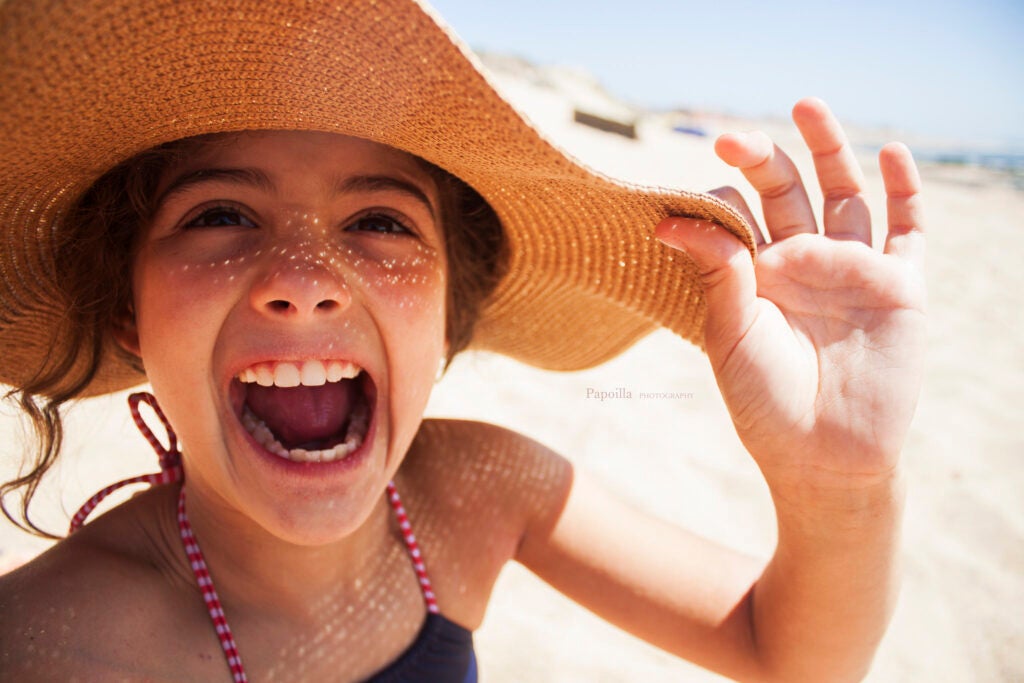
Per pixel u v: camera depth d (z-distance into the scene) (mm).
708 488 4039
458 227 1745
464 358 2887
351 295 1348
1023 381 5867
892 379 1372
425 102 1142
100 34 968
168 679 1360
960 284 8570
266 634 1491
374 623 1630
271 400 1709
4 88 967
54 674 1231
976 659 3051
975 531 3861
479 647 2842
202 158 1294
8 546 2691
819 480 1408
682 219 1362
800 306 1439
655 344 6098
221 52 1078
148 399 1585
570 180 1293
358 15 994
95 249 1438
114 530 1447
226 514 1441
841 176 1509
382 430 1465
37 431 1695
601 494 2043
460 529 1858
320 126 1286
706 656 1846
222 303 1281
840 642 1605
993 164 26766
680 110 57062
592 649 2887
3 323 1527
